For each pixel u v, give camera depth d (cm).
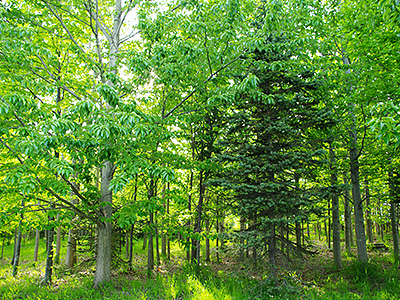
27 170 488
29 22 769
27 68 661
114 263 1048
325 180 1077
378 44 677
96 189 756
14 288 759
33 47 594
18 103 481
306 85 792
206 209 1090
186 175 1180
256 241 698
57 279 960
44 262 1466
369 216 1424
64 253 1712
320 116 746
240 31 686
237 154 769
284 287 688
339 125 936
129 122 495
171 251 1905
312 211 725
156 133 717
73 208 734
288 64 754
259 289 711
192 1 675
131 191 1248
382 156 975
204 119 959
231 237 736
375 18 664
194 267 938
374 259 1125
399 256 1052
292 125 812
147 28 690
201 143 1012
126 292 694
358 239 989
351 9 721
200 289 676
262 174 780
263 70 795
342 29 766
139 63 658
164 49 659
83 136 554
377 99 780
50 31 849
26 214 844
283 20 674
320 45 828
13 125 544
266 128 743
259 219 768
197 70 779
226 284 762
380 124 362
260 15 824
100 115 514
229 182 755
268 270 769
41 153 500
